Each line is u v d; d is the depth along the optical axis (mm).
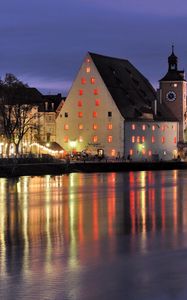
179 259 45719
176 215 72375
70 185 121500
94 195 99500
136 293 37656
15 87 172250
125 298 36812
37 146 194375
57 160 170375
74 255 47469
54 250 49375
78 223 65250
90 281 40125
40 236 56250
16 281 40188
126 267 43469
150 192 106062
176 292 37781
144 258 46219
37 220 67688
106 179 141125
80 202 87875
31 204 85062
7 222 66062
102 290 38250
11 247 50688
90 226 62906
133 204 85250
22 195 98938
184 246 50781
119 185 122375
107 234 57438
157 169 192750
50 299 36750
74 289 38469
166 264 44188
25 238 55094
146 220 67750
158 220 67750
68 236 56250
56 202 87875
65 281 40125
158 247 50375
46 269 43094
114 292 37875
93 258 46406
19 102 171125
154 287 38719
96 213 74312
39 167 156750
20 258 46406
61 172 163375
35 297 37094
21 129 174875
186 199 93062
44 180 135750
